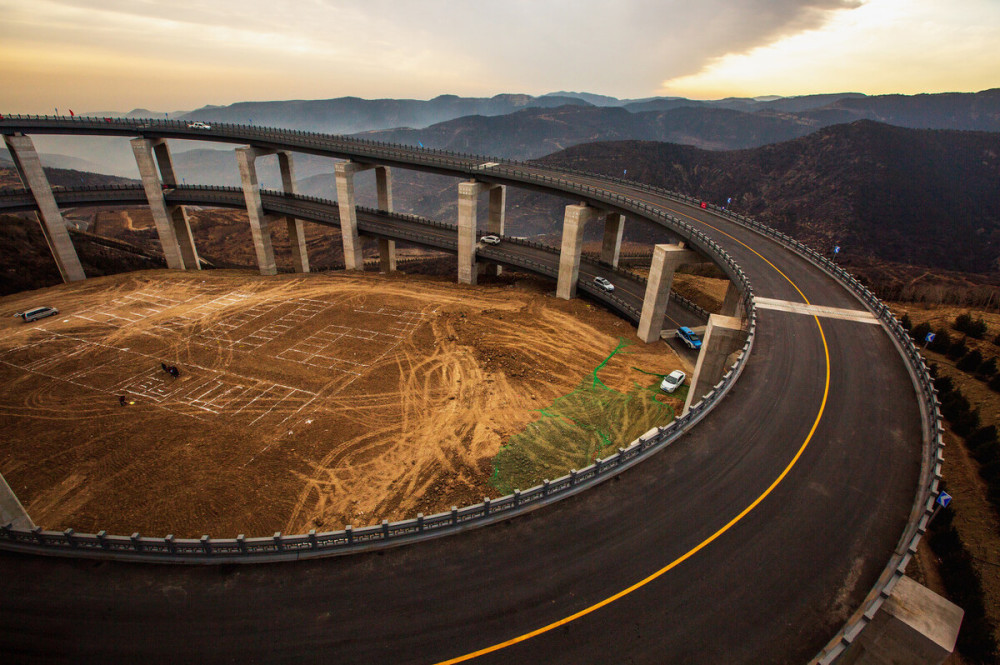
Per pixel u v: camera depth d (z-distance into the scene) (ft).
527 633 52.11
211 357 157.69
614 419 127.54
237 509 96.48
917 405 89.92
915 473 74.64
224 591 56.70
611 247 226.79
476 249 234.58
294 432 120.26
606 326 183.32
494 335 172.14
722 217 194.29
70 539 59.62
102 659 50.37
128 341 168.96
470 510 64.23
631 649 50.52
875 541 63.31
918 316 172.96
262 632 52.49
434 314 189.88
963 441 102.17
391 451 113.70
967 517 85.10
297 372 148.15
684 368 156.04
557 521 65.98
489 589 56.90
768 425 84.64
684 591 56.59
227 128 269.44
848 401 90.89
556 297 209.77
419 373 147.84
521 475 105.60
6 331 176.65
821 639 51.70
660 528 65.00
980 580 71.36
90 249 288.30
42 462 110.01
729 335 116.57
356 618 53.78
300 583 57.57
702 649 50.57
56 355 158.71
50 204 227.61
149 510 96.53
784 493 70.74
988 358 132.16
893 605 47.85
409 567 59.57
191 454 112.37
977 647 63.46
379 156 236.84
